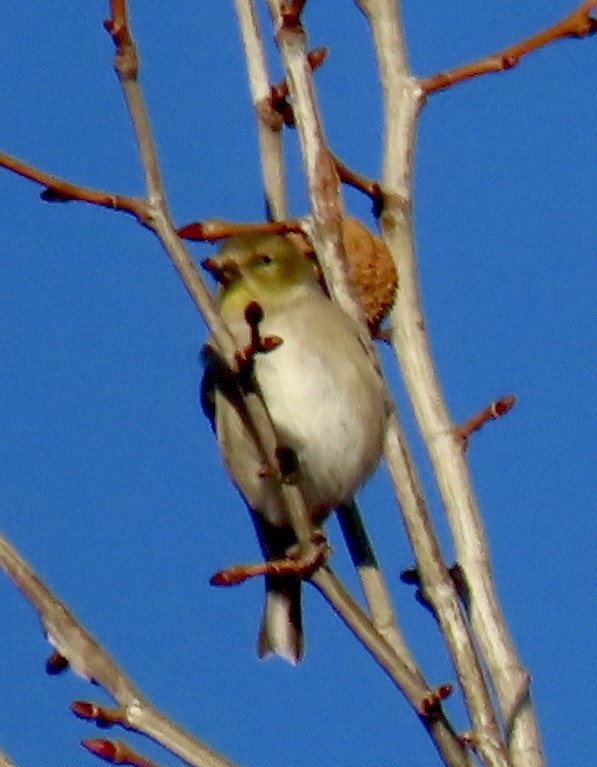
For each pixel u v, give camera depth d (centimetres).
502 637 866
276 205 1016
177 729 708
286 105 1023
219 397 1048
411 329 937
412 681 775
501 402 909
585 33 938
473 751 790
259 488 1053
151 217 792
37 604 715
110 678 714
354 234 945
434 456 907
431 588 809
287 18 845
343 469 1087
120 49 784
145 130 786
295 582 1095
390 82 972
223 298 1124
